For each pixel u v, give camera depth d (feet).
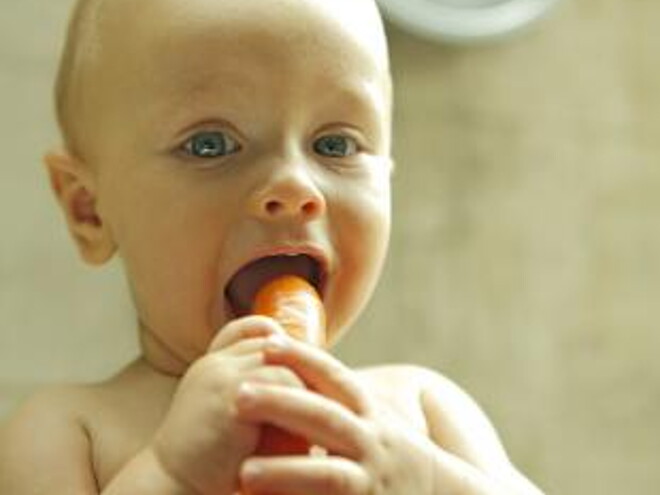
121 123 3.31
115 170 3.34
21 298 5.41
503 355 6.20
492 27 6.14
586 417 6.31
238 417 2.55
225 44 3.16
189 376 2.68
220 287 3.16
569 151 6.41
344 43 3.25
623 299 6.44
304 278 3.18
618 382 6.39
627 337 6.43
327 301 3.21
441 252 6.14
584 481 6.27
